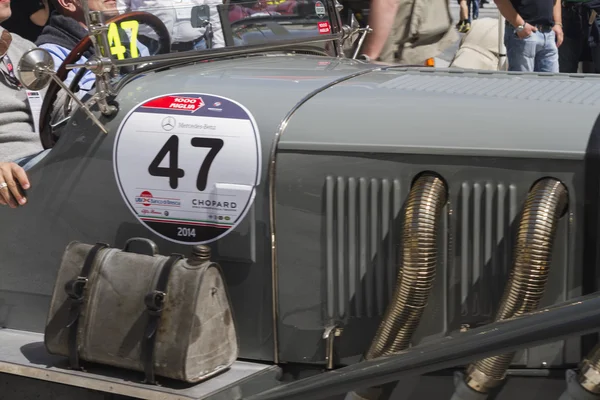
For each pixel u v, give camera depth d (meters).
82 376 2.07
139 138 2.18
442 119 2.03
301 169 2.07
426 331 2.05
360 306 2.08
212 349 2.03
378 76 2.41
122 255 2.09
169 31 2.45
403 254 1.97
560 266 1.94
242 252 2.11
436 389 2.04
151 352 1.99
